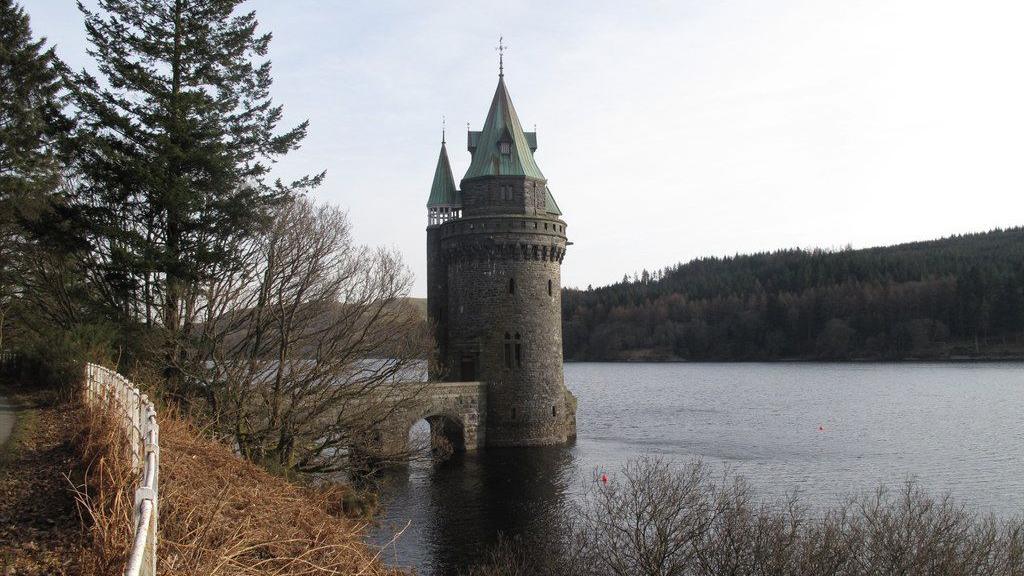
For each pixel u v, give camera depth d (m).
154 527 7.47
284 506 15.27
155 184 27.17
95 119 28.20
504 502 38.16
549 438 56.00
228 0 29.84
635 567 23.39
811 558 21.67
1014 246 188.62
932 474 46.97
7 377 30.67
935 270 175.50
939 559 22.23
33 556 9.62
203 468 15.71
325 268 32.59
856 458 52.72
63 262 32.03
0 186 29.58
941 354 155.25
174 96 28.59
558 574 25.11
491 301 55.47
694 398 102.38
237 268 30.08
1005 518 35.22
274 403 28.31
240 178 30.36
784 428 69.88
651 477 34.62
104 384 17.73
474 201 57.16
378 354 34.66
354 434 30.77
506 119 57.72
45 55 33.28
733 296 198.00
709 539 23.64
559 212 64.56
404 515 35.75
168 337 27.73
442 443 42.84
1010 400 89.38
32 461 14.62
